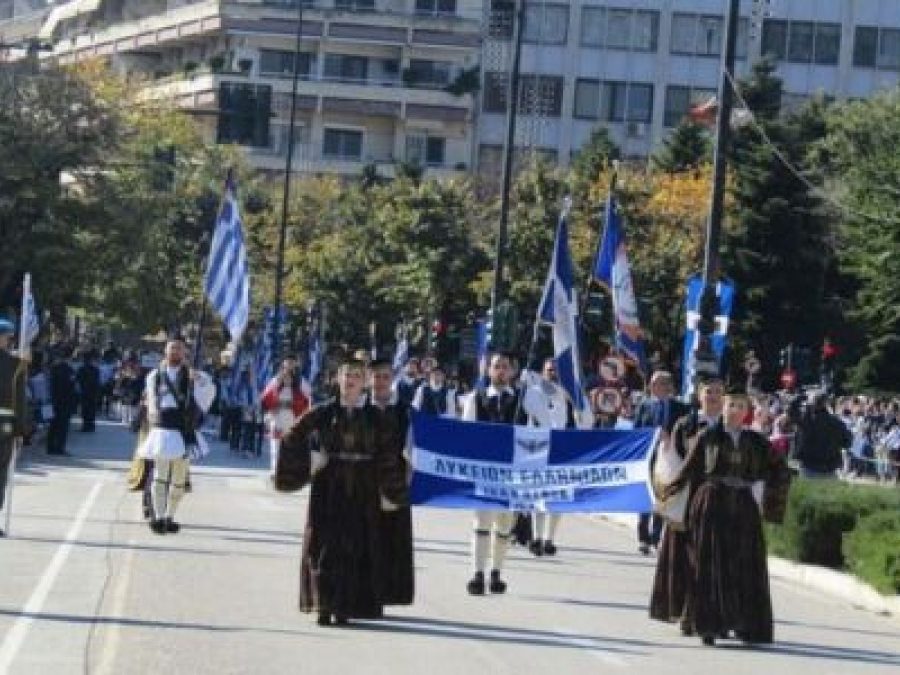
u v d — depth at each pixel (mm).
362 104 138625
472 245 99125
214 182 116000
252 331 105000
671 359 91875
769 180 93625
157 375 30406
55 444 53375
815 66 136875
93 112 79938
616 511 24906
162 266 96125
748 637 21062
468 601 23672
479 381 29547
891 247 85688
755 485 21125
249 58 139500
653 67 137625
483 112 138625
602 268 38781
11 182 77062
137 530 30422
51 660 17047
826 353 88375
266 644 18641
